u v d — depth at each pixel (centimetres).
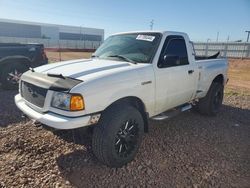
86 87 294
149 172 330
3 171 321
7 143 394
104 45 475
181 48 443
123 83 329
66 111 292
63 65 378
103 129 311
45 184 299
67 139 401
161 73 387
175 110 455
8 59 746
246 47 3056
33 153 367
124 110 325
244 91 958
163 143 416
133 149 348
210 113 560
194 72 470
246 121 550
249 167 350
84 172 326
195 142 425
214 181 314
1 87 783
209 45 3434
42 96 320
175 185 304
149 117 391
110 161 323
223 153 389
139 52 403
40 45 829
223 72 584
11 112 542
